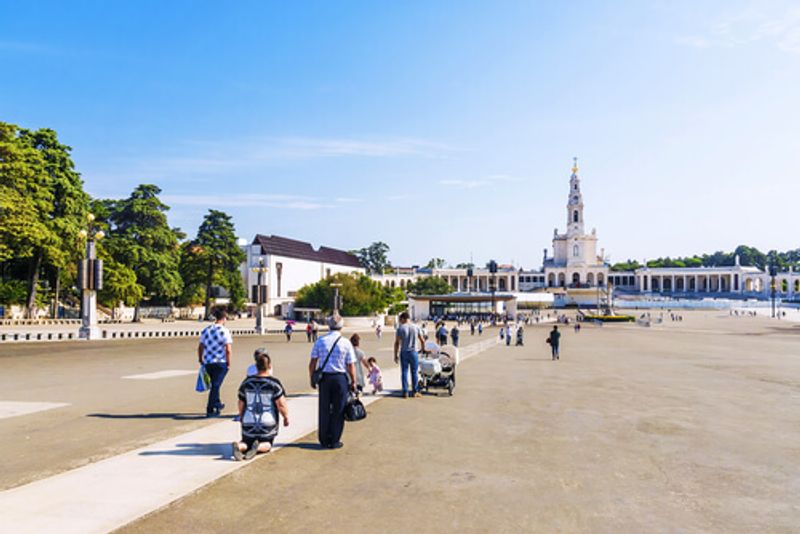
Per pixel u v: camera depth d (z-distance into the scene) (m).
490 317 95.44
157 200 77.44
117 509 6.06
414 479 7.34
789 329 71.94
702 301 162.00
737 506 6.50
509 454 8.66
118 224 77.94
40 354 26.95
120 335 43.88
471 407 12.82
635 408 12.92
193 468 7.56
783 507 6.48
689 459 8.47
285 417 8.58
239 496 6.59
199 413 11.63
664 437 9.91
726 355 31.39
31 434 9.66
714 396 14.98
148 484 6.88
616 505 6.49
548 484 7.21
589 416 11.85
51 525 5.61
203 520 5.87
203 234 84.81
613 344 42.66
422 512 6.20
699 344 42.72
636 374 20.72
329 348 8.89
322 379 8.86
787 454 8.80
